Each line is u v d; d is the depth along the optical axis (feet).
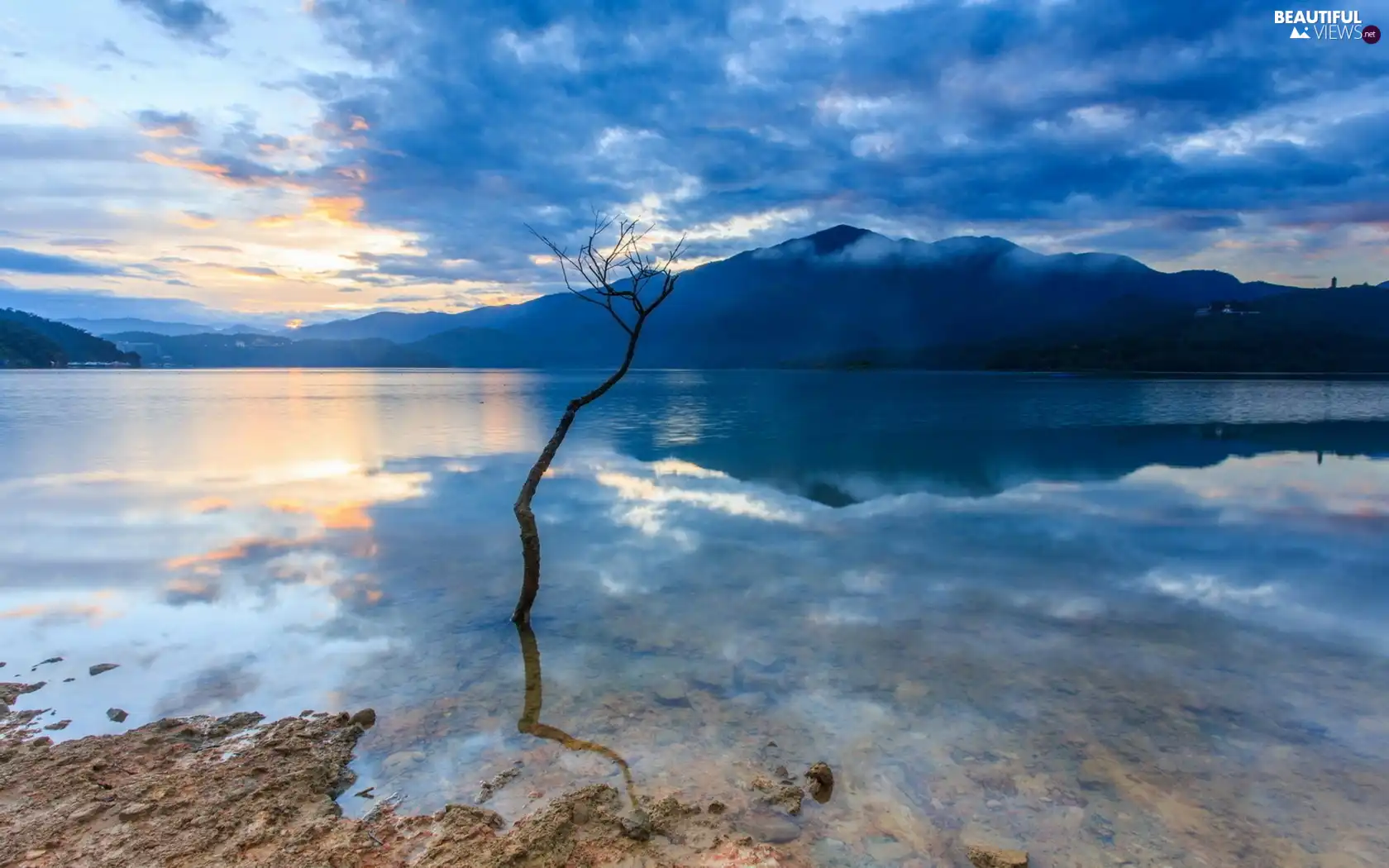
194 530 37.22
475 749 15.96
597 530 37.29
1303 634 23.13
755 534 36.40
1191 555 32.60
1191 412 120.67
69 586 27.68
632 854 12.28
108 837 12.29
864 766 15.39
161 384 273.33
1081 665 20.72
